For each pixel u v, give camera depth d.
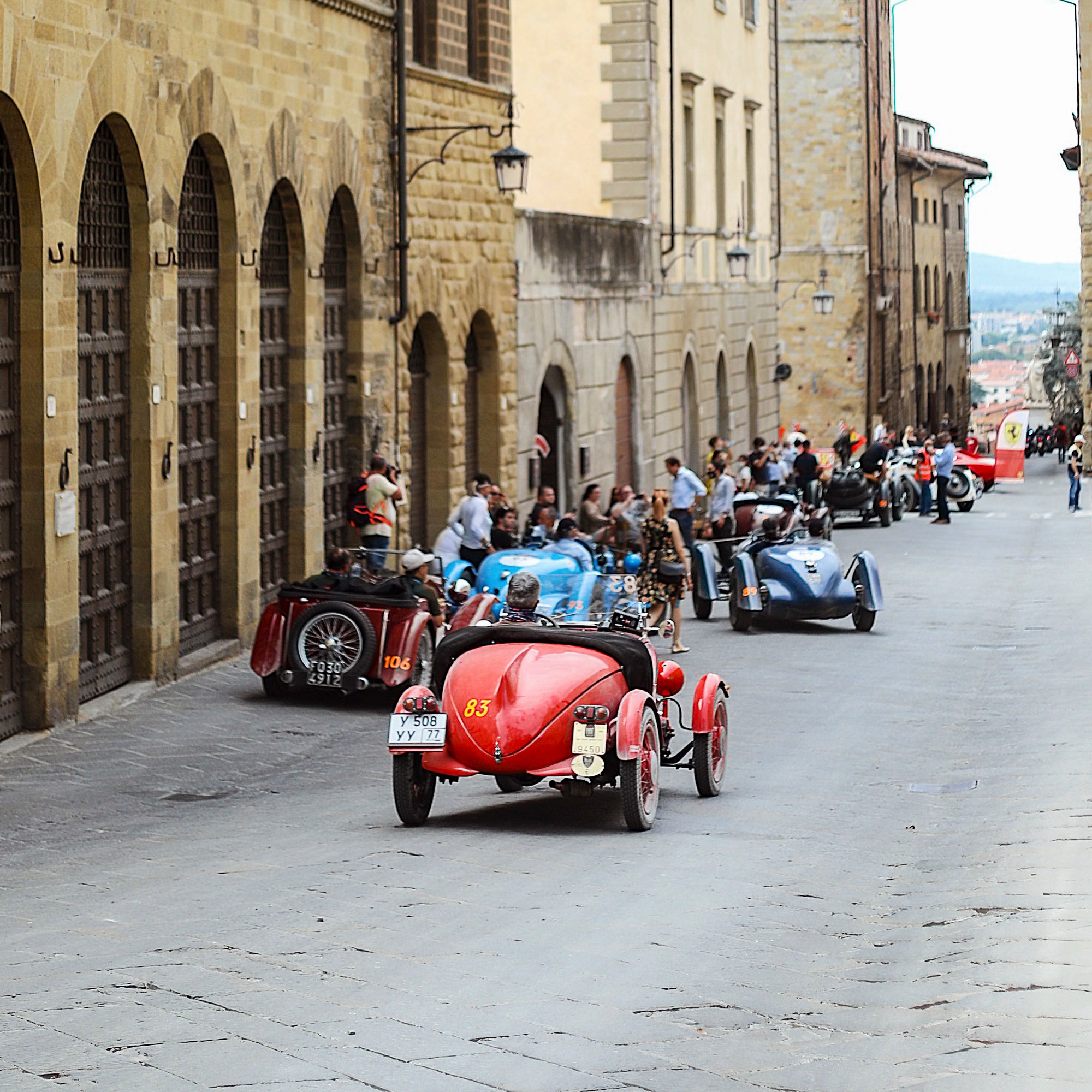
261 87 27.52
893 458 67.50
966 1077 8.30
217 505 26.88
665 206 54.50
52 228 20.44
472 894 13.05
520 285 41.50
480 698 15.72
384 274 34.00
